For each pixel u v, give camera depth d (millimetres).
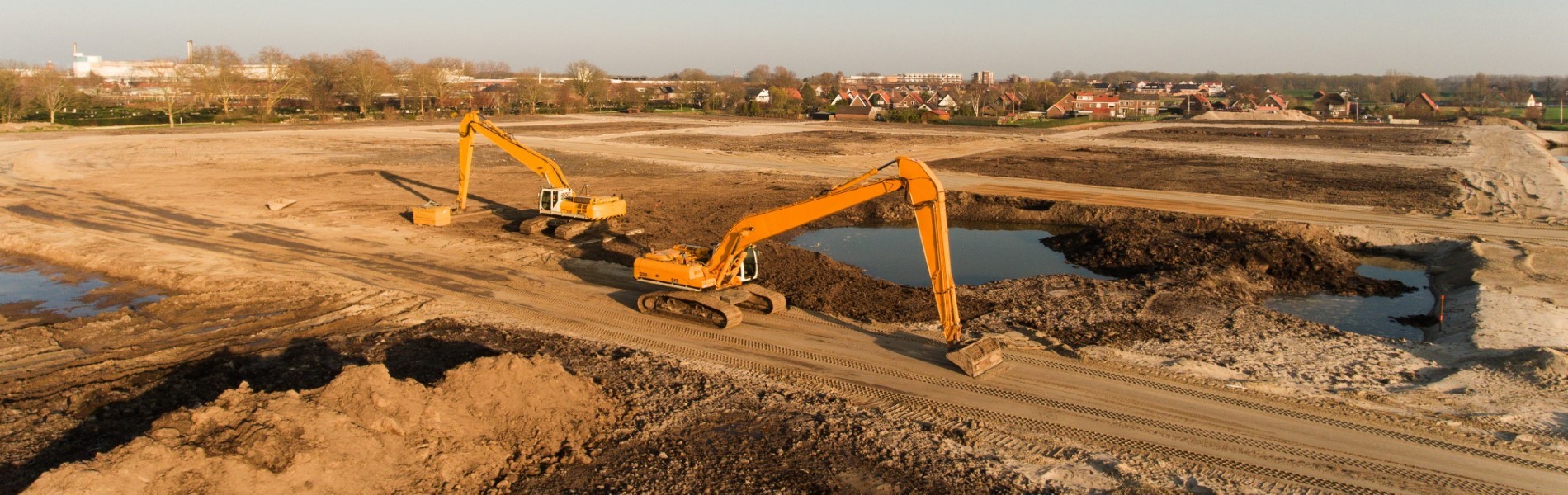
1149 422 16688
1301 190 46438
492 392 15977
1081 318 23781
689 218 39469
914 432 16219
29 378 18953
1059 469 14836
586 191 46438
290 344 21344
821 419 16781
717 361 20172
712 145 74312
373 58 121688
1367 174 53094
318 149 67000
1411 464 14914
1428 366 19688
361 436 13758
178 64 109062
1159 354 20688
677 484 14195
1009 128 98500
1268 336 22156
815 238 36250
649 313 24031
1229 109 139375
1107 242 33031
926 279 29875
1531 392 17750
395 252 31391
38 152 61406
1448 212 39281
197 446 12734
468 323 23000
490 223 37406
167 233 34500
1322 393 18078
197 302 24766
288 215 38531
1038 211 41188
